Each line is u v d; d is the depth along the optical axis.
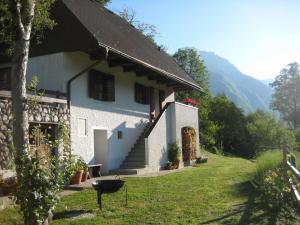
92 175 15.73
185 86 24.69
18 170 6.80
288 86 71.00
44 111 13.16
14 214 8.63
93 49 14.30
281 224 7.77
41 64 15.07
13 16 7.36
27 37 7.43
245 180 13.81
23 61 7.33
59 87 14.73
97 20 17.47
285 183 9.21
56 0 15.18
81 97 15.55
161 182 13.62
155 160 19.17
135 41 20.97
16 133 7.16
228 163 23.67
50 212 7.56
